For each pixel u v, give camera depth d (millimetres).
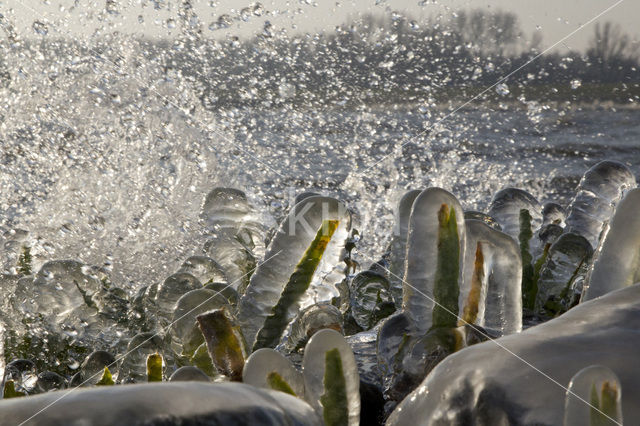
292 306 884
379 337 723
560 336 496
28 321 1179
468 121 7938
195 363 750
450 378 485
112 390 348
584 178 1292
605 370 378
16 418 311
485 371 470
